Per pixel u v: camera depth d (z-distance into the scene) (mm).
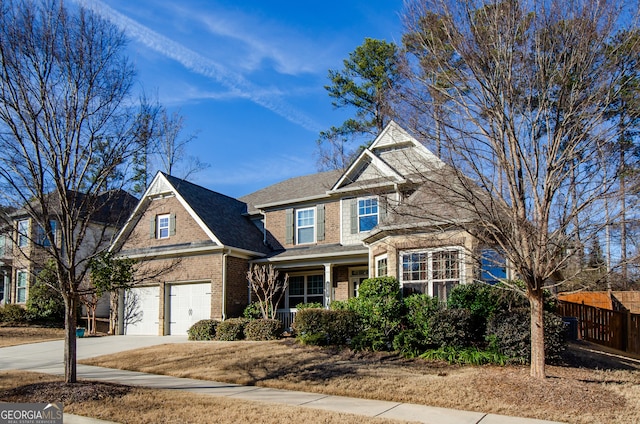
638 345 15094
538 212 9242
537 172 9297
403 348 13039
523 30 9398
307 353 13711
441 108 10062
